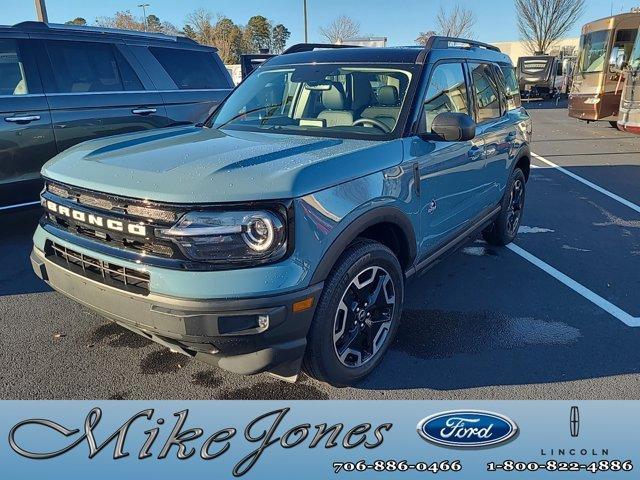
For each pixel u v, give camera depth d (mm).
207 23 45562
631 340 3529
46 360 3209
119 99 5785
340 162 2662
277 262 2326
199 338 2289
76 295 2684
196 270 2270
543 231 5992
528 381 3055
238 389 2955
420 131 3326
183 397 2871
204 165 2506
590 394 2930
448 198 3676
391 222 2967
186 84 6523
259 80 4082
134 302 2375
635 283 4492
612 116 15102
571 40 44406
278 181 2350
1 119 4926
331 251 2506
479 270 4773
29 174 5176
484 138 4195
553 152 11859
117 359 3234
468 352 3357
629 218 6535
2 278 4461
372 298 2951
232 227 2242
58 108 5301
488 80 4562
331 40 35781
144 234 2352
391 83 3465
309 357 2627
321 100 3611
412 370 3150
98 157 2816
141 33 6246
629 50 14578
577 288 4383
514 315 3877
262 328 2305
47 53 5348
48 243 2852
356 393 2928
